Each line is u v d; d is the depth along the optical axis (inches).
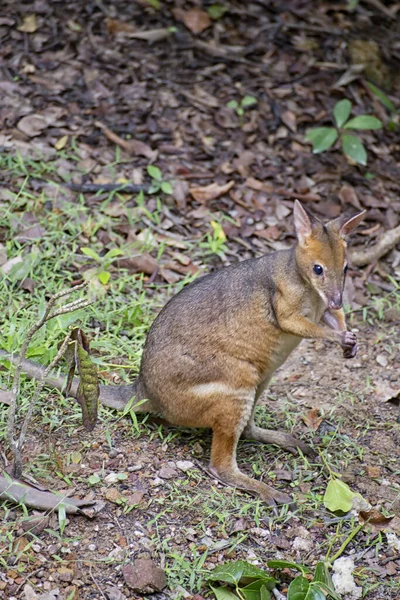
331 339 333.4
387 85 631.8
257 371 343.3
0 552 287.1
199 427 354.0
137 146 531.8
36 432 340.2
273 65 613.9
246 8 649.6
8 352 366.3
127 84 570.9
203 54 607.5
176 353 340.5
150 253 470.6
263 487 330.0
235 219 504.4
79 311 397.1
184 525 311.1
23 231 454.3
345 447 365.7
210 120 563.2
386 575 304.0
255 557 304.3
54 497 307.0
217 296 346.6
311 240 333.7
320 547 312.3
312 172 546.6
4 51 568.4
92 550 295.0
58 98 548.4
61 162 508.4
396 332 449.1
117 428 351.3
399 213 532.7
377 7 685.3
